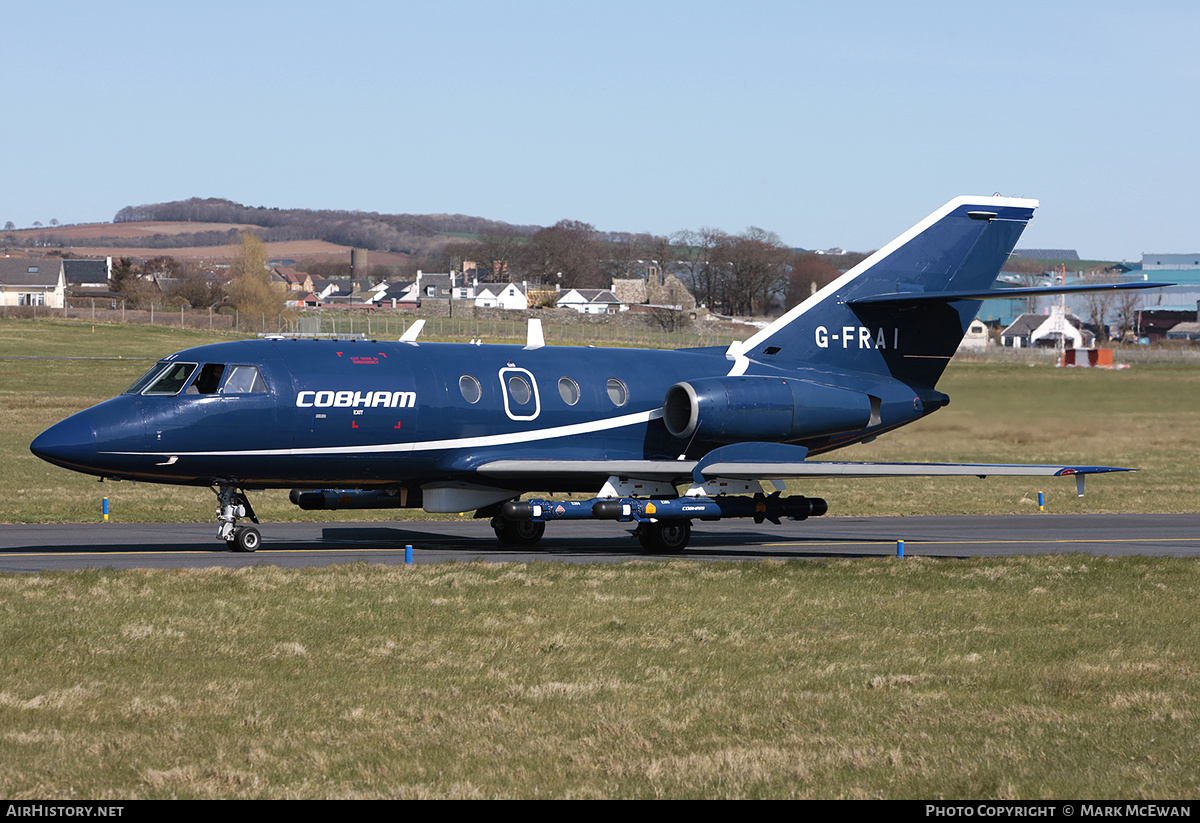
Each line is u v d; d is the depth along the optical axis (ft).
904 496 444.14
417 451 273.54
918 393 330.13
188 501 383.86
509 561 251.39
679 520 281.13
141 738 120.16
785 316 319.47
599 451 297.12
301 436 260.83
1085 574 239.09
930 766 115.14
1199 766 115.75
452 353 285.02
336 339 284.20
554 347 303.07
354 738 121.70
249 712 130.31
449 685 144.05
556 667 153.99
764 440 301.22
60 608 183.93
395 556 260.62
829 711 134.92
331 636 169.78
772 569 239.71
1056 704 139.03
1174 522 365.40
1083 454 591.37
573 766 113.80
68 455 242.99
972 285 334.24
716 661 159.02
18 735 119.96
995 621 189.47
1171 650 168.76
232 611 184.85
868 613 194.49
